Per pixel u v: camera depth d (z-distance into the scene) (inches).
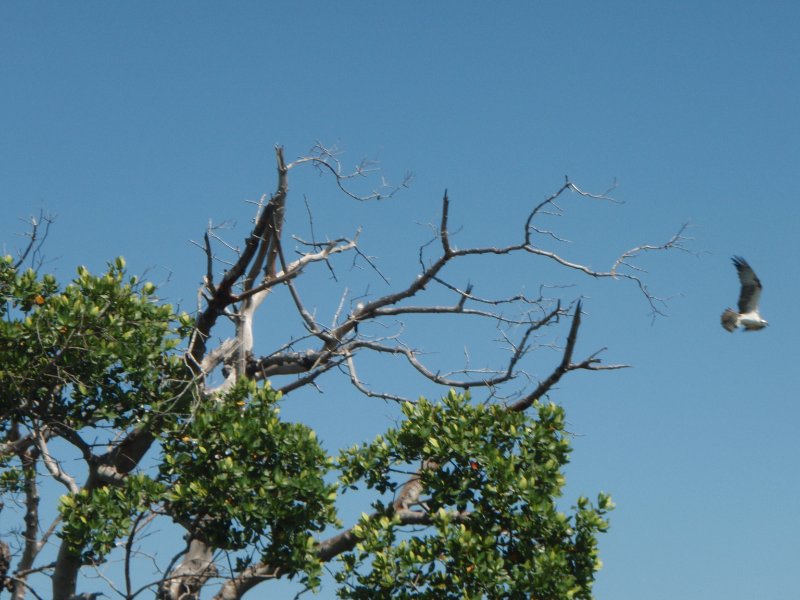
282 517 759.1
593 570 790.5
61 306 784.3
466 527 803.4
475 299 1024.2
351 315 1046.4
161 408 803.4
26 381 781.9
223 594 824.3
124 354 788.0
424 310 1042.1
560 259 1000.2
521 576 759.7
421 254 1021.2
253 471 780.0
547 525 786.2
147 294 844.6
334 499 774.5
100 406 792.3
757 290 847.1
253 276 1003.3
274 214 960.9
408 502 850.1
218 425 778.2
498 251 1005.2
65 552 794.8
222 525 763.4
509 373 999.0
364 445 840.3
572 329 904.9
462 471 808.3
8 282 825.5
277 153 963.3
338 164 1010.1
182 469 770.2
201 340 904.3
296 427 791.7
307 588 754.8
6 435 922.7
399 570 757.9
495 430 837.8
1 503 861.2
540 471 815.7
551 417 853.8
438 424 832.9
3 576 808.3
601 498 815.7
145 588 741.9
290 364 1037.8
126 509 742.5
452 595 753.0
